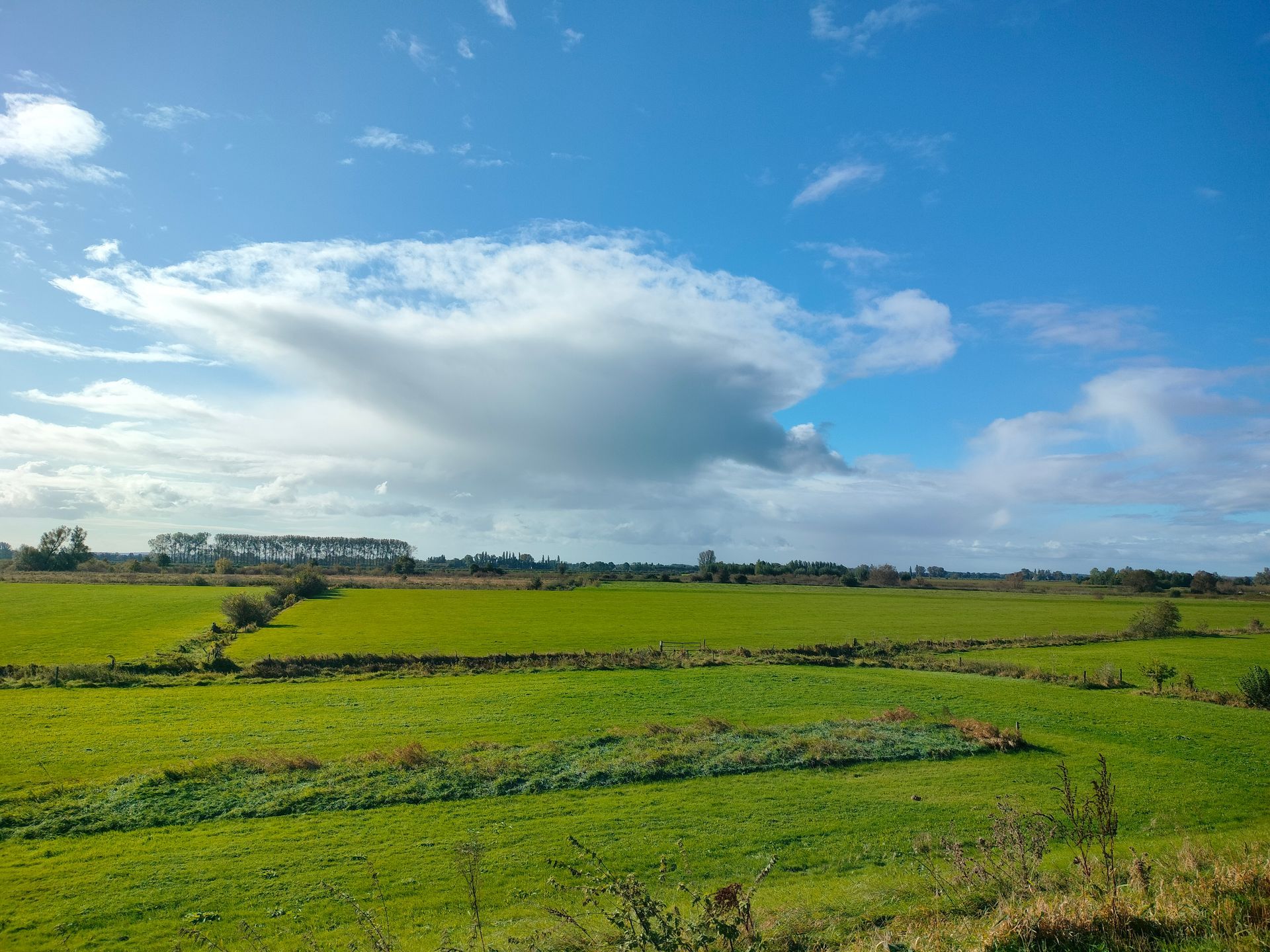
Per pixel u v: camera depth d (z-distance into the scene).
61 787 24.59
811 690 45.97
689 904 15.05
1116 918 8.22
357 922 15.25
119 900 16.58
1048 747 31.20
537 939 12.61
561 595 144.38
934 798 23.66
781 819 21.72
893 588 187.00
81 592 111.62
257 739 32.28
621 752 29.38
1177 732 34.62
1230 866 10.10
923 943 9.02
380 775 26.06
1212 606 126.12
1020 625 90.88
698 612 107.50
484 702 41.47
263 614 87.12
